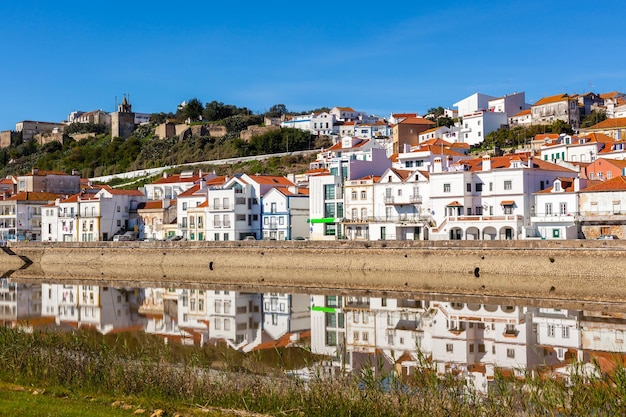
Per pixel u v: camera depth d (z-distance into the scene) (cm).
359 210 12950
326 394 3431
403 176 12606
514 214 11162
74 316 7669
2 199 17550
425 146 15912
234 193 13825
